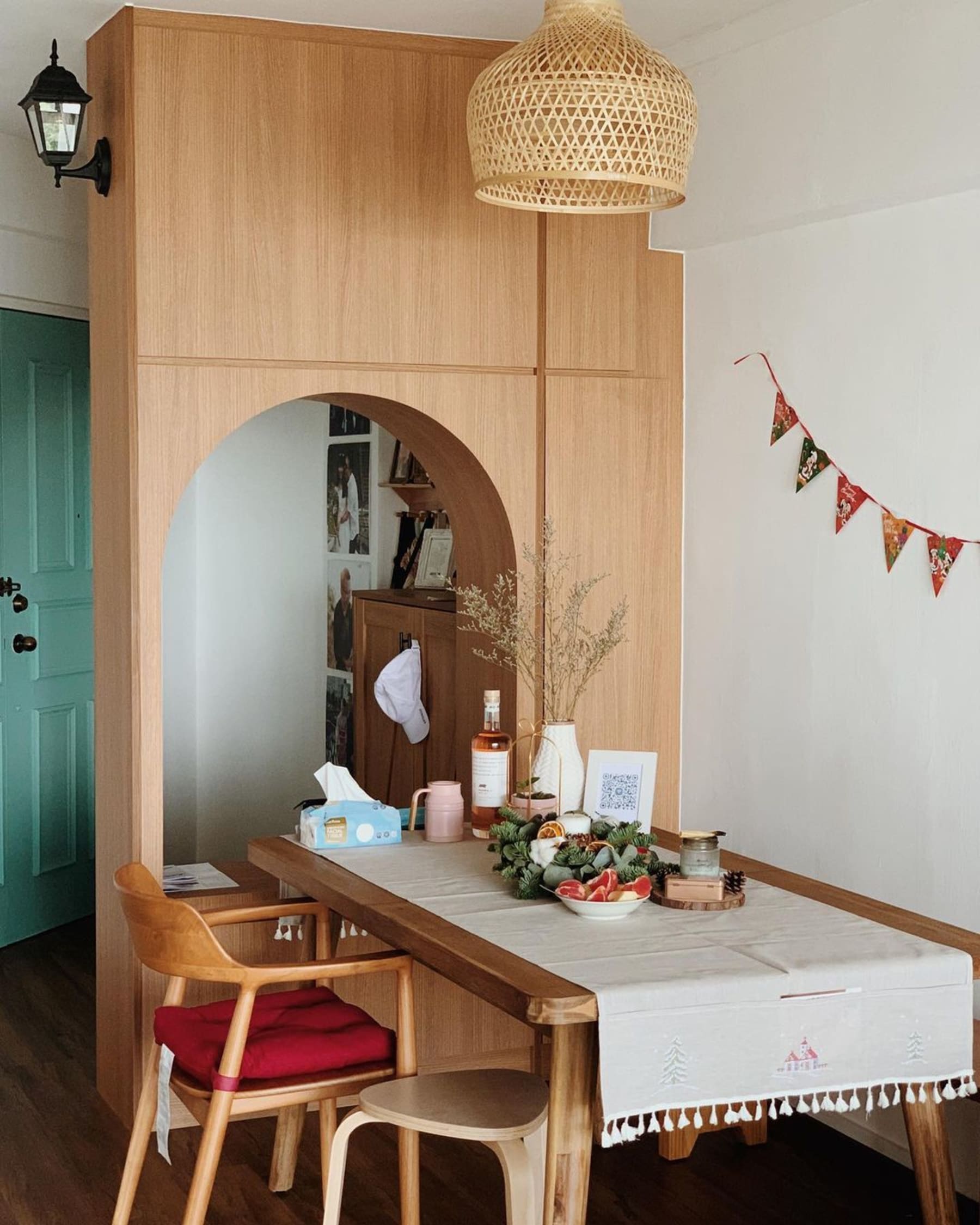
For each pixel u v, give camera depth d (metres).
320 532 6.35
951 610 3.32
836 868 3.67
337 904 2.95
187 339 3.65
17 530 5.36
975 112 3.11
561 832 2.95
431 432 4.02
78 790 5.72
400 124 3.82
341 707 6.21
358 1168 3.53
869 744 3.56
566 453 4.04
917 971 2.49
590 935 2.65
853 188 3.43
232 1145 3.67
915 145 3.26
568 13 2.80
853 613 3.60
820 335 3.68
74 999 4.79
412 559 5.61
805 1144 3.67
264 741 6.25
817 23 3.52
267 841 3.44
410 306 3.86
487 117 2.81
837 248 3.62
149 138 3.59
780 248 3.79
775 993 2.40
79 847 5.75
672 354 4.15
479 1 3.57
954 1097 2.55
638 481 4.12
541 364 4.01
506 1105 2.58
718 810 4.09
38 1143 3.66
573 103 2.72
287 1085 2.74
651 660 4.17
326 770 3.46
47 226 5.39
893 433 3.47
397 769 5.12
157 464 3.64
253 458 6.16
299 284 3.74
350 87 3.76
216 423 3.69
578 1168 2.38
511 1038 4.02
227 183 3.67
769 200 3.70
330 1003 3.11
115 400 3.75
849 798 3.62
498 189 3.08
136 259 3.59
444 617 4.69
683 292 4.16
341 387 3.80
